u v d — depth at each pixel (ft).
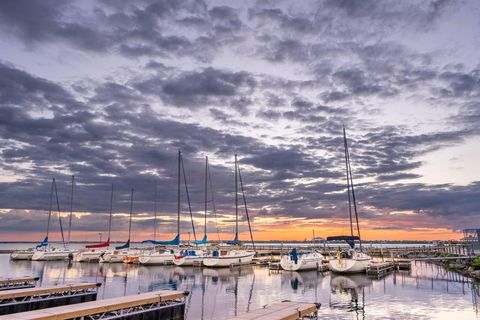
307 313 52.21
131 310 55.93
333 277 127.54
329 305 74.38
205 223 192.85
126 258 180.65
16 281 77.66
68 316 46.60
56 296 67.05
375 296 85.76
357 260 133.80
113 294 86.99
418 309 70.08
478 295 87.30
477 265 142.20
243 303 75.77
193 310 68.54
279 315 47.47
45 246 223.51
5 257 258.57
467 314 65.46
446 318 62.39
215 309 69.51
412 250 253.44
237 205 197.36
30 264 181.88
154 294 61.46
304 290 95.50
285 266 146.00
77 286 69.92
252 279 120.16
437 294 89.04
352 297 84.28
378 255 234.99
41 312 46.42
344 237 159.43
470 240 208.54
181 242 190.49
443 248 246.47
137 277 124.36
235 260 164.76
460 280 119.34
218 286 102.32
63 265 175.73
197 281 113.80
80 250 213.25
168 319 60.39
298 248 276.00
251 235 215.72
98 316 51.31
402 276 131.95
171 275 131.54
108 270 150.20
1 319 42.78
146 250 200.03
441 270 156.56
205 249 186.80
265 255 232.53
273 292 91.76
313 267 150.00
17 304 60.70
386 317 63.05
